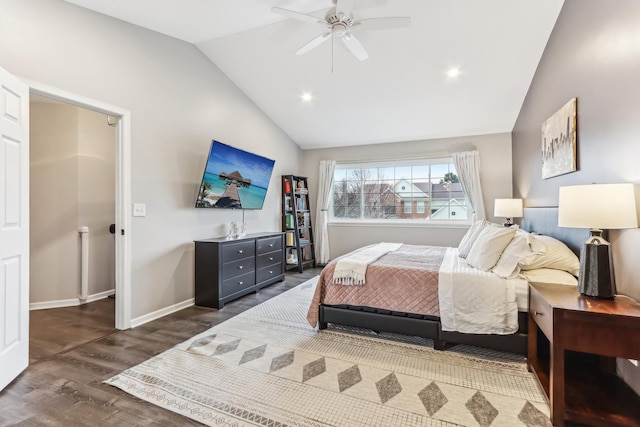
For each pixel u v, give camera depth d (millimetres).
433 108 4523
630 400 1677
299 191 5809
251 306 3592
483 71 3705
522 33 3131
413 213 5582
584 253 1841
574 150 2510
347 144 5949
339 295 2801
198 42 3621
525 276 2301
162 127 3305
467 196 5035
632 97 1815
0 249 1888
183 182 3576
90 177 3881
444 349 2451
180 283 3516
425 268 2666
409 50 3502
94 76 2646
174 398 1824
